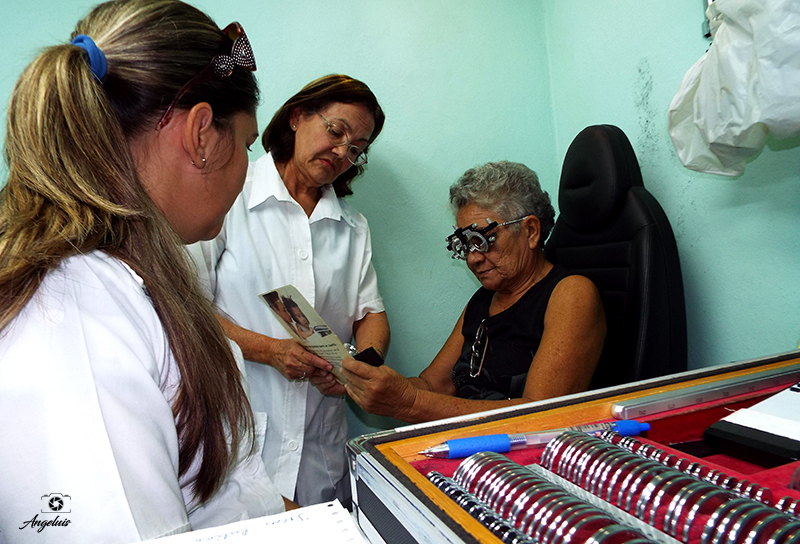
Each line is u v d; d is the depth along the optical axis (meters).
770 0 0.74
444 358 1.49
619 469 0.39
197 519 0.62
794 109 0.75
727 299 1.22
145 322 0.48
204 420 0.56
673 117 1.04
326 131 1.22
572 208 1.36
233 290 1.28
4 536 0.37
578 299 1.13
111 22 0.52
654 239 1.17
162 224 0.54
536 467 0.45
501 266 1.25
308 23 1.56
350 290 1.46
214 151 0.58
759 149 0.91
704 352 1.30
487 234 1.23
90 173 0.47
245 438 0.71
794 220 1.06
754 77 0.79
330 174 1.29
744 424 0.52
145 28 0.52
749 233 1.16
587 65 1.63
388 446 0.51
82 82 0.47
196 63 0.55
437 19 1.68
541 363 1.09
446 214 1.73
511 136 1.78
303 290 1.31
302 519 0.39
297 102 1.25
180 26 0.54
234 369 0.65
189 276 0.58
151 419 0.44
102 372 0.41
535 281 1.28
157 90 0.52
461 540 0.32
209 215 0.62
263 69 1.53
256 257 1.28
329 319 1.44
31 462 0.37
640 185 1.28
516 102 1.78
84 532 0.37
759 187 1.12
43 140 0.45
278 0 1.53
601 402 0.62
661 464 0.40
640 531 0.32
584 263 1.38
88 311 0.43
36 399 0.37
